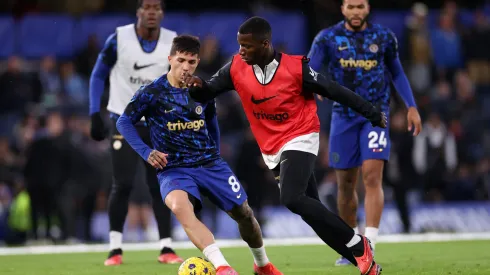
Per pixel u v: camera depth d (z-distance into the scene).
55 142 52.25
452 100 66.62
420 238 46.09
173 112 23.36
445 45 72.25
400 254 34.31
